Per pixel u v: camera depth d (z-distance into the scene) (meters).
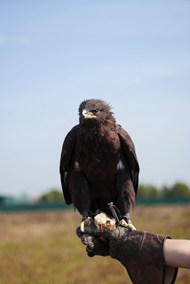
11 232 40.44
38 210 61.38
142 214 50.66
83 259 27.72
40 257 28.80
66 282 22.91
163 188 88.75
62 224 46.88
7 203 74.38
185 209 52.28
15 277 23.09
